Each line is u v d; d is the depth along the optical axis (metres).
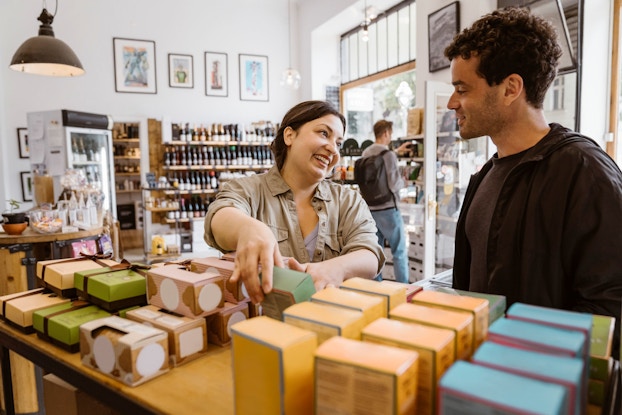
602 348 0.78
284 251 1.53
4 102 7.21
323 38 9.02
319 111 1.50
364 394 0.60
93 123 6.29
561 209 1.15
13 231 3.39
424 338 0.67
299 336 0.70
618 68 3.85
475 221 1.42
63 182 4.70
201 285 1.10
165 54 8.40
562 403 0.50
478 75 1.25
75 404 1.26
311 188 1.60
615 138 3.92
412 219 4.93
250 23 9.07
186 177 8.45
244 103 9.13
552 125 1.32
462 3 4.84
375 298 0.85
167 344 1.01
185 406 0.86
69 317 1.24
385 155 4.69
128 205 8.65
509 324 0.68
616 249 1.07
